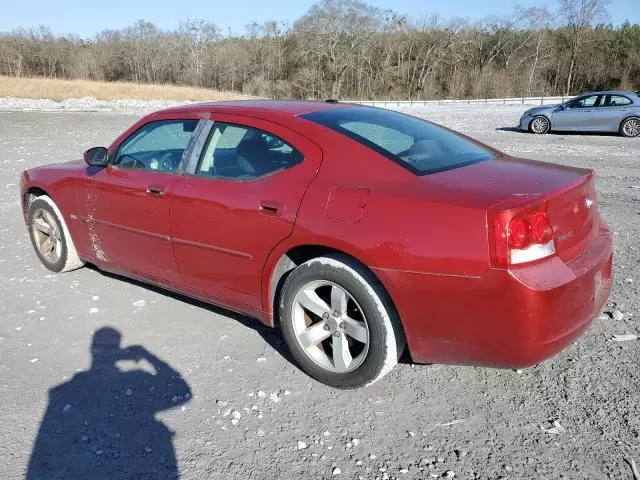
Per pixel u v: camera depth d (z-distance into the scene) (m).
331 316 3.17
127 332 3.95
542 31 83.88
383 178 3.04
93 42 90.00
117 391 3.25
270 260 3.32
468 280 2.67
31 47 83.50
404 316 2.90
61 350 3.71
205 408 3.09
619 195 8.30
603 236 3.30
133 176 4.11
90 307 4.36
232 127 3.68
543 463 2.62
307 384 3.31
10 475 2.59
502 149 13.59
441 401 3.12
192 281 3.88
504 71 81.25
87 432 2.89
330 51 81.69
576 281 2.73
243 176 3.50
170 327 4.02
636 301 4.33
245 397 3.18
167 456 2.71
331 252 3.23
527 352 2.69
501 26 85.25
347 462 2.65
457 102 47.72
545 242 2.70
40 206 5.01
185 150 3.86
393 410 3.05
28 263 5.40
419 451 2.72
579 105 17.48
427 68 85.44
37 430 2.91
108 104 33.25
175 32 88.50
